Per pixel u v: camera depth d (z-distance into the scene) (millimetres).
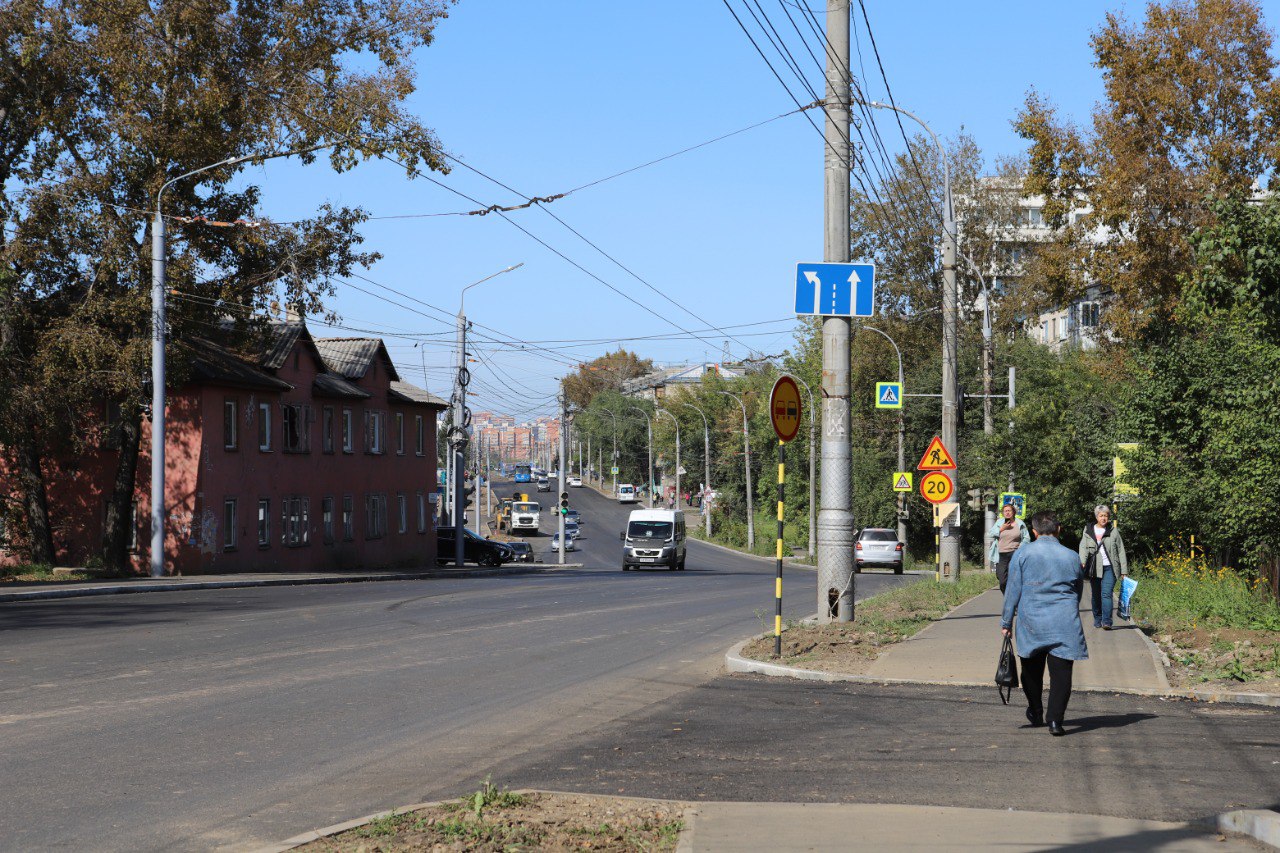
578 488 164250
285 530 48094
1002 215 66875
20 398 35094
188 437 41719
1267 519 24906
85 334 34719
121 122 35000
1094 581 18141
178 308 36344
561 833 6691
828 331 17641
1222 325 29469
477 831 6668
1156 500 30141
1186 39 38562
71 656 15320
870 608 21297
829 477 17641
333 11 36500
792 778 8359
